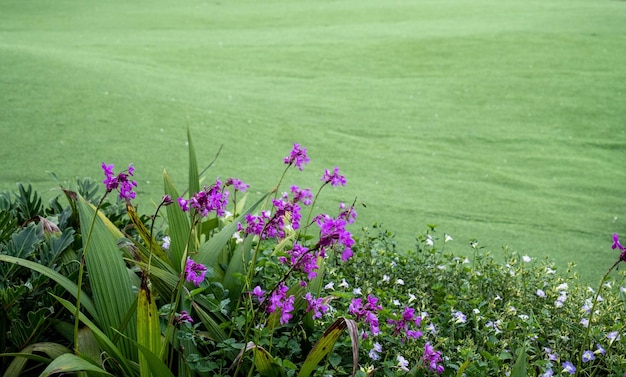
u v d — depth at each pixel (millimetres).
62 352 1771
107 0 11727
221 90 6500
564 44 8531
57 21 9930
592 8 10906
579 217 4422
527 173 5137
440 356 1888
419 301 2338
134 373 1726
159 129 5277
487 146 5633
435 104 6570
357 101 6520
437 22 9914
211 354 1755
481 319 2172
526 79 7324
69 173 4512
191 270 1695
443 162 5242
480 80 7285
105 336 1635
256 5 11531
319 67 7625
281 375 1717
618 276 3637
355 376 1691
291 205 1783
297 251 1786
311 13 10750
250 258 2172
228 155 4996
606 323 2312
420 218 4234
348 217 2002
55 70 6184
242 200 2836
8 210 2260
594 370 2000
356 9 11023
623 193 4859
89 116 5367
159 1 11797
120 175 1589
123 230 2281
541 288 2557
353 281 2490
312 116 5980
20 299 1917
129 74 6547
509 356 1884
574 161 5422
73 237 2016
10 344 1913
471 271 2650
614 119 6352
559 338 2135
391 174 4938
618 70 7648
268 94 6527
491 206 4504
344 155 5230
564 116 6391
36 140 4934
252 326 1865
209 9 11133
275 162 4957
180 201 1655
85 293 1923
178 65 7391
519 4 11438
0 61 6230
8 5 10805
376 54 8141
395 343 1950
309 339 1894
